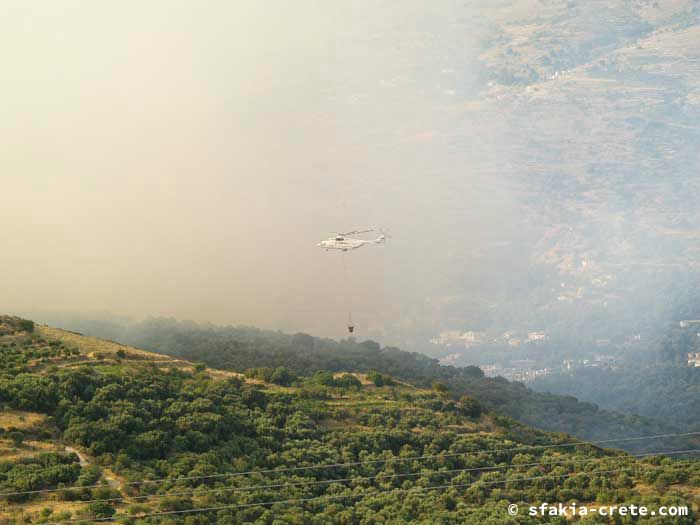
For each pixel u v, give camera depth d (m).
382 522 143.62
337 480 159.00
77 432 146.50
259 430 168.00
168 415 161.38
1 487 129.75
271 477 153.00
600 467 167.50
